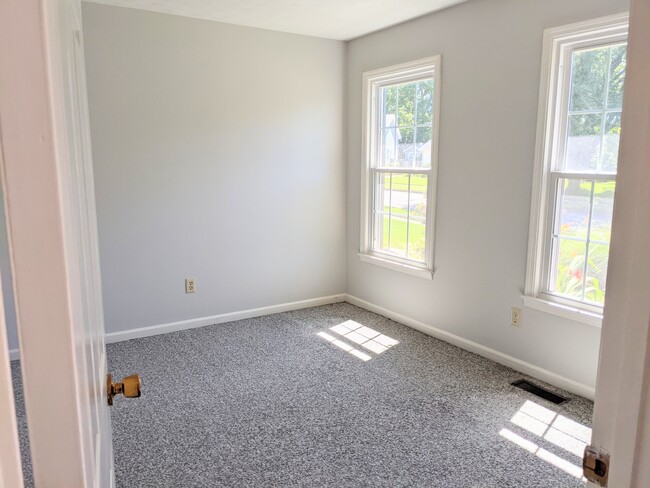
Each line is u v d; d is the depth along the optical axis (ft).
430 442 7.77
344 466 7.18
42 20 1.28
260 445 7.70
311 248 14.61
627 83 1.88
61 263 1.41
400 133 13.08
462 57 10.77
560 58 8.98
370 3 10.65
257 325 13.19
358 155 14.29
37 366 1.44
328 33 13.30
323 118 14.17
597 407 2.09
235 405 8.93
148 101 11.64
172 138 12.04
